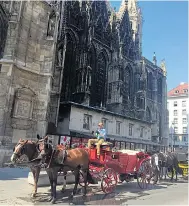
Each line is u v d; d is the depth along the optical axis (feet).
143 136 136.26
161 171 56.54
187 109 261.65
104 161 34.86
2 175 45.03
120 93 138.10
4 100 61.36
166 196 35.73
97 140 37.47
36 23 73.92
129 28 179.01
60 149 31.01
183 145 251.39
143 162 43.62
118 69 143.13
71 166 30.96
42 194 31.71
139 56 188.55
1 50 70.44
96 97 132.67
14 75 64.80
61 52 95.96
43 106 70.59
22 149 28.68
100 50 140.36
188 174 67.41
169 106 274.77
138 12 213.25
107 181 34.68
